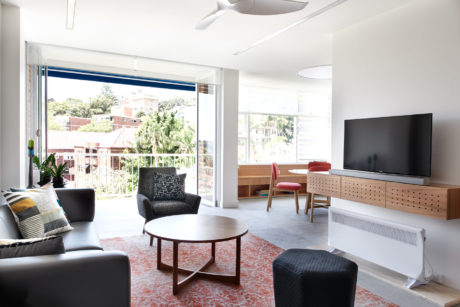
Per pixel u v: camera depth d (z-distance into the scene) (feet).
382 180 9.39
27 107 12.83
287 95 25.07
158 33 12.63
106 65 17.87
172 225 8.94
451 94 8.57
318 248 11.46
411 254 8.32
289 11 8.09
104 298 4.72
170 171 14.07
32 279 4.29
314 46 14.12
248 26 11.82
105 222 14.78
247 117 23.81
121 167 23.75
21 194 7.63
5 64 10.50
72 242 7.22
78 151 29.91
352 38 11.57
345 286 6.19
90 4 10.02
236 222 9.39
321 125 26.61
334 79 12.34
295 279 6.30
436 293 8.04
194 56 15.98
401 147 9.15
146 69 18.80
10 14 10.39
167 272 9.14
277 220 15.92
